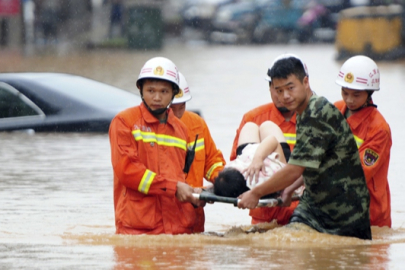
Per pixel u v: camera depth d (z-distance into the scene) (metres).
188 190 13.09
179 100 14.84
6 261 11.38
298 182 13.43
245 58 70.69
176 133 13.73
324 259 11.52
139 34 83.12
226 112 34.12
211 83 47.94
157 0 83.25
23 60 64.69
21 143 25.42
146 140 13.39
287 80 12.56
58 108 27.22
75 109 27.25
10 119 27.12
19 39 85.25
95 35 92.69
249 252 11.98
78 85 28.42
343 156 12.91
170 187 13.09
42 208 16.50
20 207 16.59
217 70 57.81
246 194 12.84
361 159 14.32
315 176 12.99
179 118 14.99
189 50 83.06
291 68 12.55
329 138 12.65
